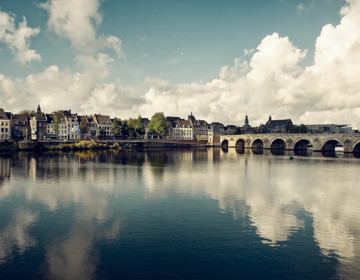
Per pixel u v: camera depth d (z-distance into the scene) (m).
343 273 16.86
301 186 43.38
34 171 56.66
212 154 113.62
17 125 147.25
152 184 43.81
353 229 24.16
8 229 23.59
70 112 172.00
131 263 17.88
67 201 32.81
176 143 175.00
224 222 25.59
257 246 20.44
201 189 40.28
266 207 30.92
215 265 17.69
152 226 24.42
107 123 179.88
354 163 78.38
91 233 22.77
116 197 34.94
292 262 18.14
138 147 163.50
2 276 16.38
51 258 18.50
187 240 21.42
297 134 137.62
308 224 25.36
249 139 166.75
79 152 111.75
